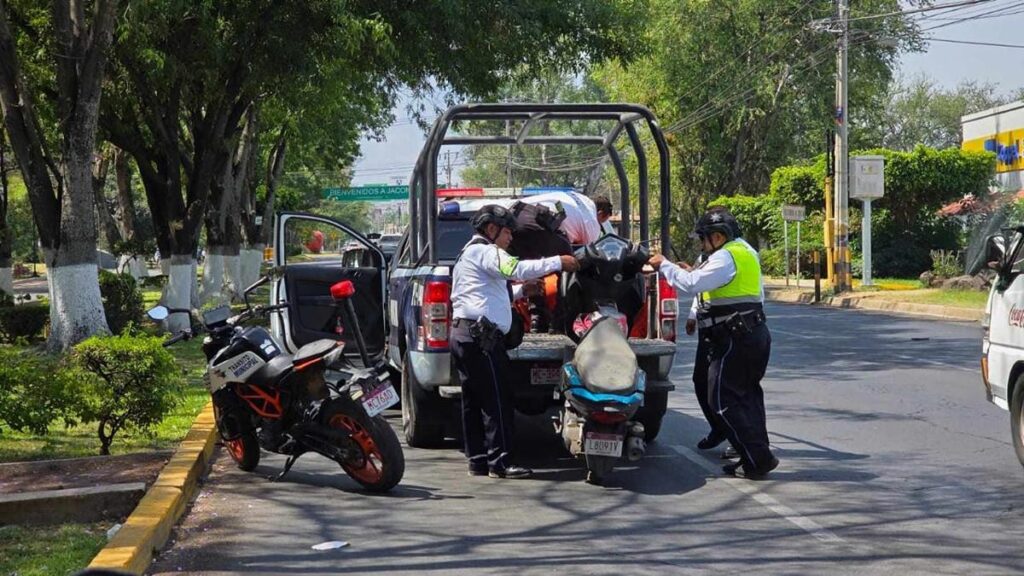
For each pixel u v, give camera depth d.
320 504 7.86
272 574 6.18
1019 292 8.49
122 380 9.44
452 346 8.60
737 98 44.47
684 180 49.94
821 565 6.16
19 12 19.50
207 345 8.91
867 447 9.62
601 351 8.06
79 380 9.28
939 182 34.97
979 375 13.98
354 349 12.49
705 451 9.61
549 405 9.30
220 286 28.02
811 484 8.24
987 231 31.89
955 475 8.43
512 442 8.66
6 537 6.91
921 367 14.97
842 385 13.38
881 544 6.57
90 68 16.75
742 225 45.44
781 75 44.72
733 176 49.34
